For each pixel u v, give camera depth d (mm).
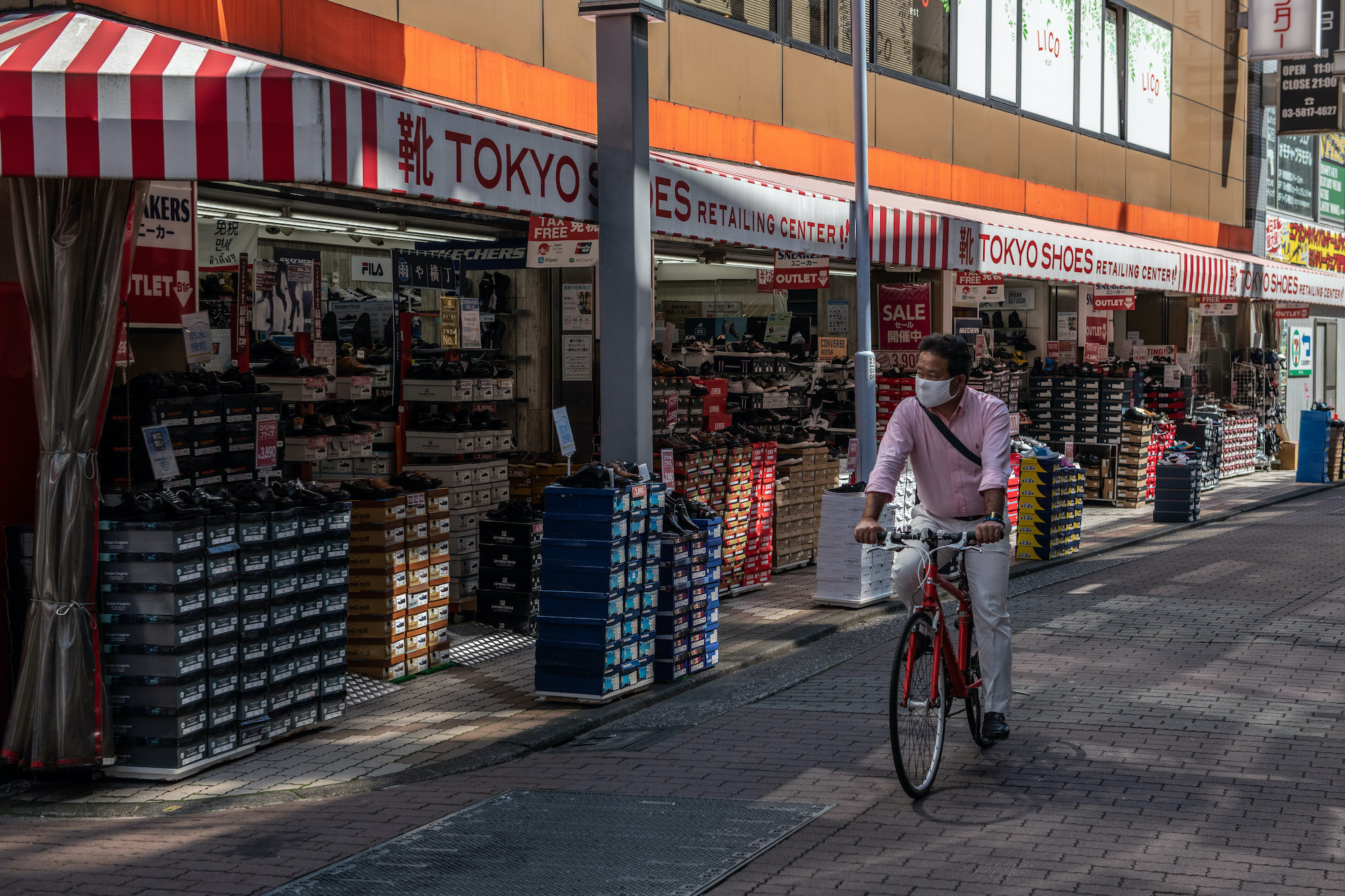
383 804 5848
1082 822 5305
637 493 7801
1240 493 21062
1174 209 25312
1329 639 9148
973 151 18531
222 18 8172
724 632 9781
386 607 8180
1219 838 5090
